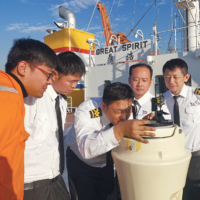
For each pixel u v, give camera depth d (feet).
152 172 3.07
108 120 4.80
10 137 2.45
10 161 2.52
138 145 3.21
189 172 6.70
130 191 3.40
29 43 3.51
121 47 31.09
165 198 3.23
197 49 21.84
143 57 28.94
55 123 4.87
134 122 3.25
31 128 4.35
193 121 6.99
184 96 7.18
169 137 3.21
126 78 29.48
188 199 6.82
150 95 7.31
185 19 28.50
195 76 22.81
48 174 4.51
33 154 4.33
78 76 5.11
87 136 3.90
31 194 4.27
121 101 4.04
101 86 31.96
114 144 3.52
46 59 3.50
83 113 4.69
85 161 5.27
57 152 4.83
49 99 4.84
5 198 2.59
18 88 2.98
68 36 39.29
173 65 6.87
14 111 2.47
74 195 5.35
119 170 3.48
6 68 3.59
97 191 5.32
